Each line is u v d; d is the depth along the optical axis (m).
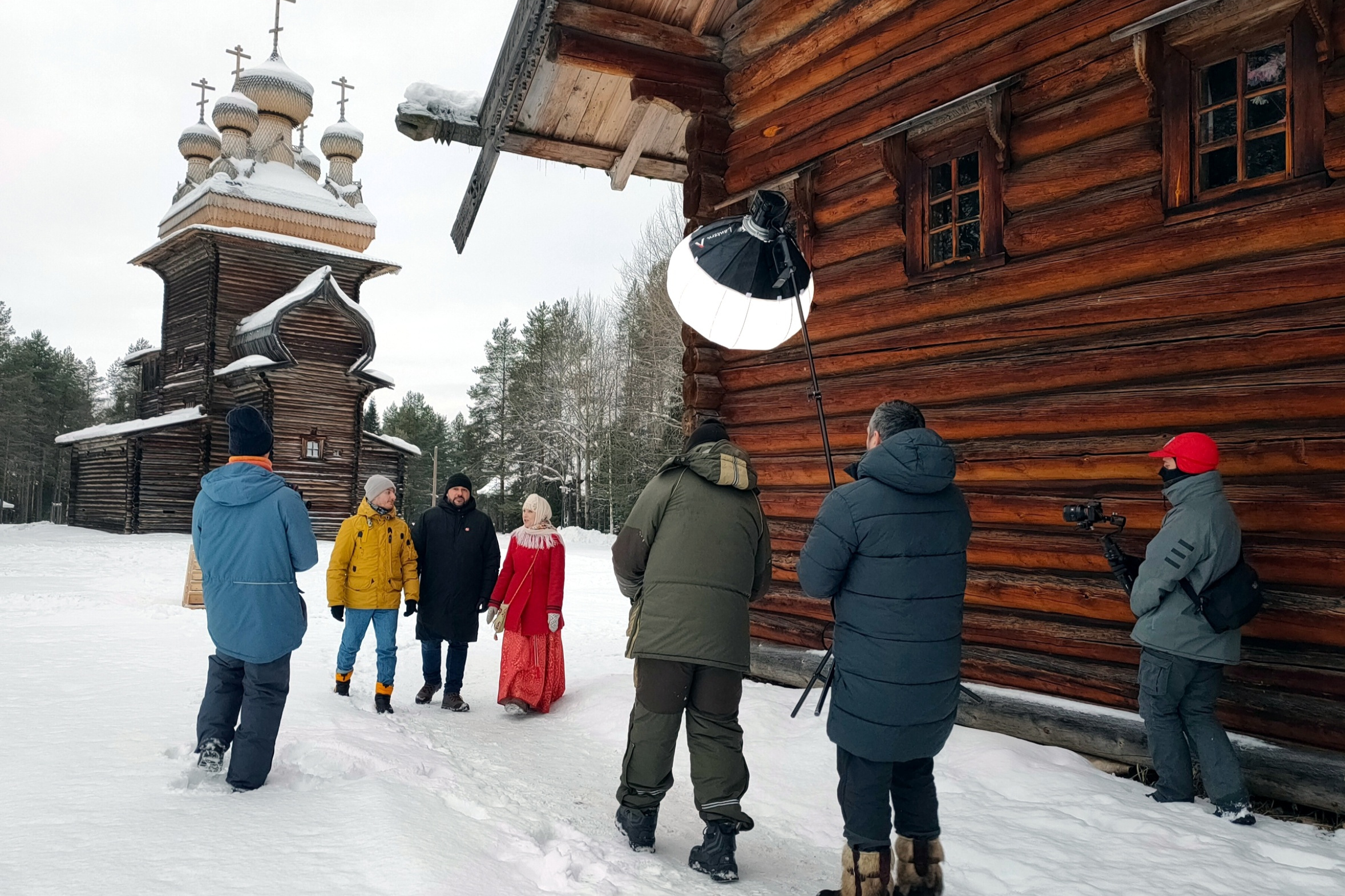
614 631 9.40
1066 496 4.47
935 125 5.20
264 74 32.09
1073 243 4.52
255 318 26.88
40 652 6.34
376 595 5.12
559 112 7.59
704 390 6.86
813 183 6.15
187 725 4.07
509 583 5.37
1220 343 3.87
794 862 3.11
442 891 2.26
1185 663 3.49
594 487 40.12
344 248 30.38
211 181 28.09
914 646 2.54
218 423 26.88
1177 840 3.15
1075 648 4.39
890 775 2.59
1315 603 3.51
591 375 40.91
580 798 3.61
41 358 64.12
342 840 2.59
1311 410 3.59
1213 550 3.41
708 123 6.91
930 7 5.35
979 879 2.86
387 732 4.32
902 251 5.55
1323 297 3.58
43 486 65.00
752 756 4.27
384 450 28.52
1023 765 3.93
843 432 5.82
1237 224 3.81
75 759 3.42
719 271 3.82
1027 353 4.70
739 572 3.06
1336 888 2.77
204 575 3.32
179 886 2.21
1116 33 4.11
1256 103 3.84
